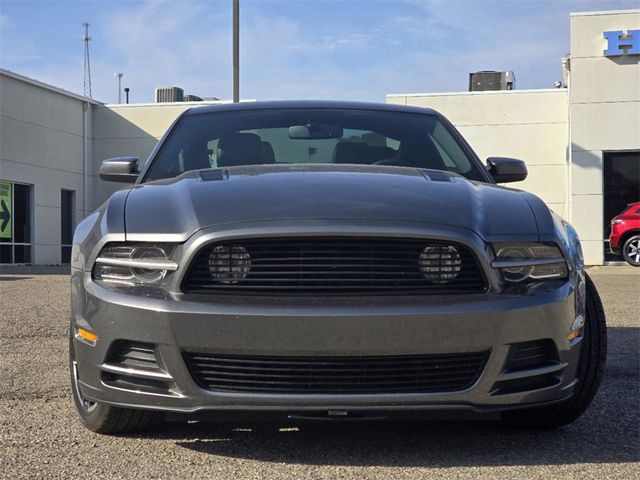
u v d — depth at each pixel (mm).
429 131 4508
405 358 2859
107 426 3426
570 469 2996
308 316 2779
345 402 2824
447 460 3111
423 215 3014
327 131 4387
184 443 3361
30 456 3186
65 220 25203
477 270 2953
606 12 20125
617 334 6473
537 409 3439
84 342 3092
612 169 20406
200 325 2814
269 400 2828
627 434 3518
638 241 18219
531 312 2932
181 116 4668
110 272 3049
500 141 22938
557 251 3131
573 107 20406
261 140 4273
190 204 3129
